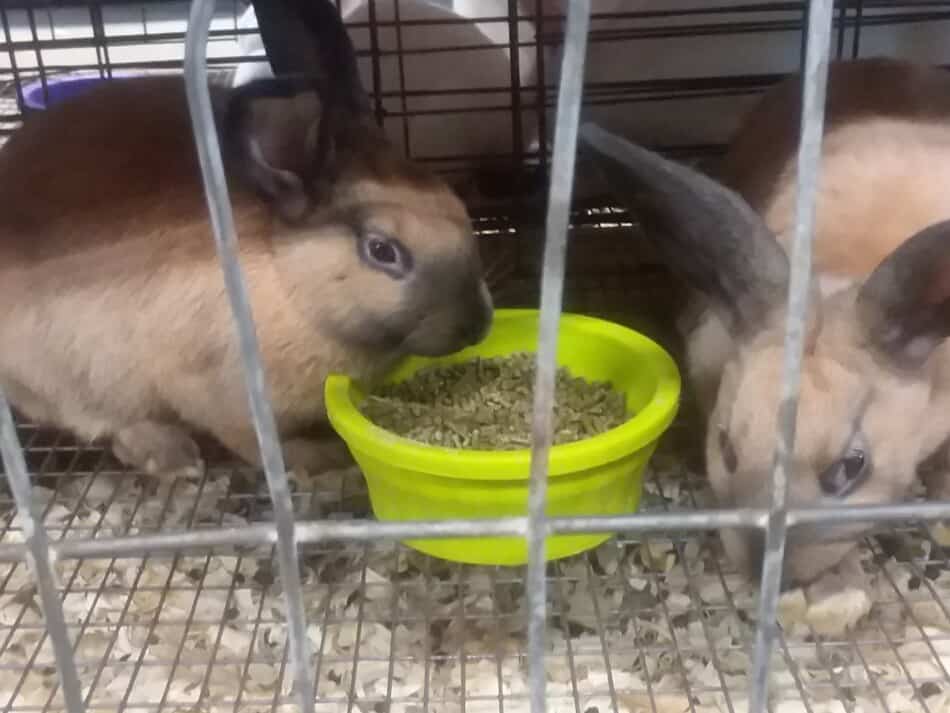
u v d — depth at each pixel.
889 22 0.49
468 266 0.36
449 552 0.32
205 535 0.21
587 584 0.33
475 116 0.54
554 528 0.21
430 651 0.31
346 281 0.36
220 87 0.39
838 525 0.28
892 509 0.21
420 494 0.31
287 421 0.40
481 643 0.31
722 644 0.31
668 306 0.49
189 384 0.38
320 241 0.36
